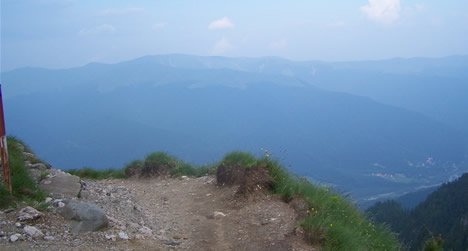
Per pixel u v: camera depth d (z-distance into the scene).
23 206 5.88
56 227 5.44
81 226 5.50
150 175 12.32
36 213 5.59
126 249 5.14
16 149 9.00
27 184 6.73
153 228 6.48
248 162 8.88
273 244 5.69
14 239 4.84
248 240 5.93
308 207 7.27
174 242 5.83
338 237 6.05
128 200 8.29
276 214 6.91
